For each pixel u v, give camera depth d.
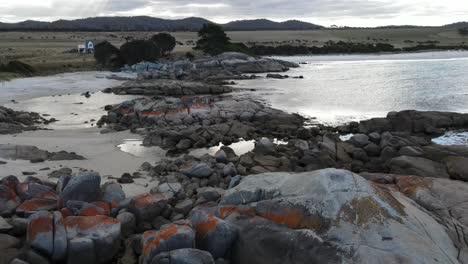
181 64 83.69
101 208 15.31
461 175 22.81
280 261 11.83
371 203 12.24
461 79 67.12
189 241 12.44
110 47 84.06
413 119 35.06
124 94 55.88
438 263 10.89
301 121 38.44
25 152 24.31
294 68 93.31
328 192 12.53
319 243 11.60
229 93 56.69
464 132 34.50
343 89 59.53
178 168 23.16
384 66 94.56
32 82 61.28
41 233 12.56
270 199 13.58
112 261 13.41
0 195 15.82
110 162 24.70
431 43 151.62
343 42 149.62
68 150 27.19
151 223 15.42
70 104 47.41
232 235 12.97
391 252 11.07
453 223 13.37
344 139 32.88
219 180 21.23
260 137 33.31
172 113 37.44
